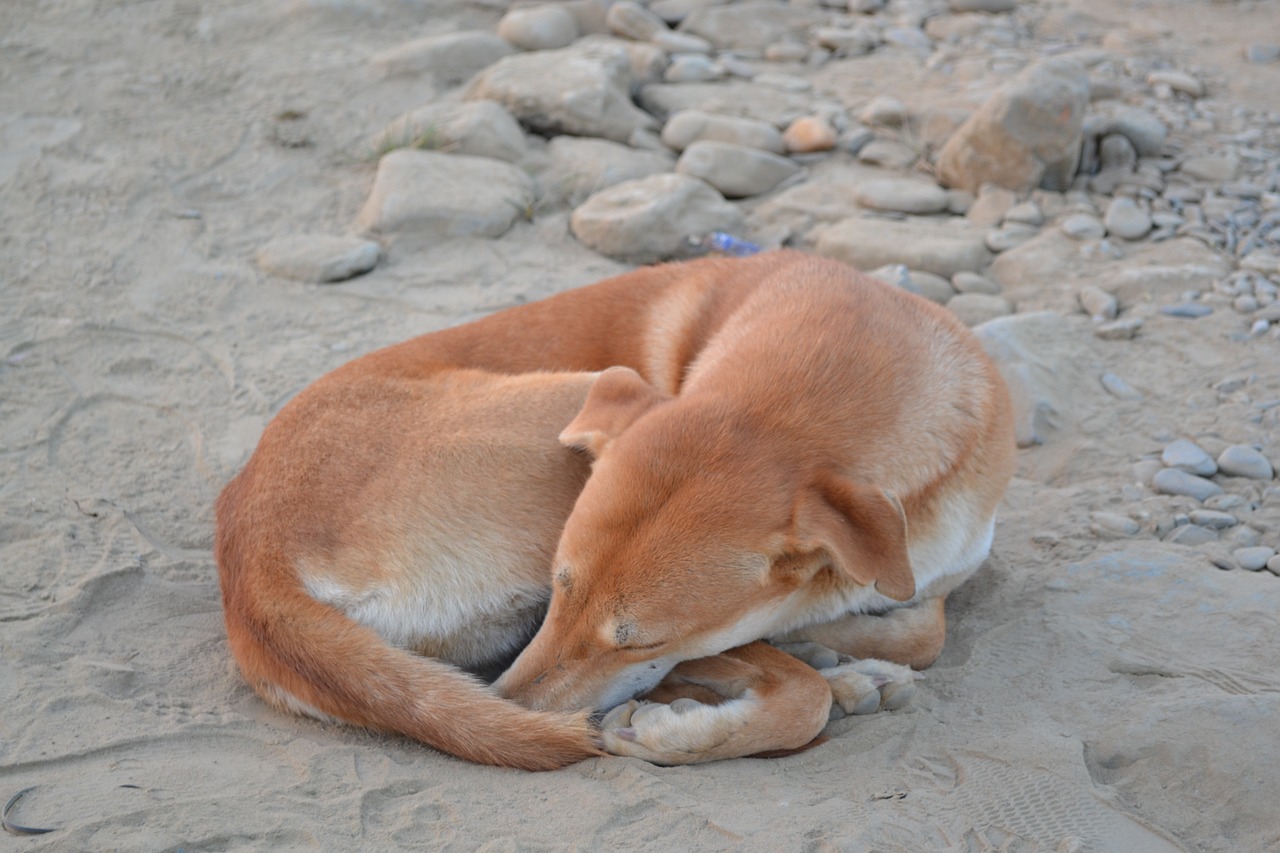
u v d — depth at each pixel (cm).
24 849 172
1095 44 361
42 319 240
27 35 354
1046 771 181
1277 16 378
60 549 204
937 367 193
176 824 174
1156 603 199
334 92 326
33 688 187
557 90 304
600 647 181
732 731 182
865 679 188
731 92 329
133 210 271
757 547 180
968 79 333
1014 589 203
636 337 206
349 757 182
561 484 193
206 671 192
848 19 375
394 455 192
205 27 362
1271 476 216
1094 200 275
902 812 178
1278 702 185
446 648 191
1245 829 178
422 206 263
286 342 238
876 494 179
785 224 273
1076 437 224
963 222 270
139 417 225
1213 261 250
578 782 180
